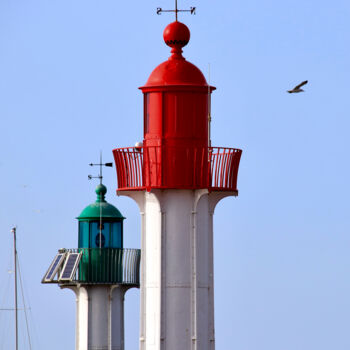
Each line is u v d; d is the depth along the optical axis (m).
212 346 116.81
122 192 117.56
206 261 116.81
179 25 118.12
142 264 117.06
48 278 168.12
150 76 117.75
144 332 116.62
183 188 116.00
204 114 117.25
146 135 117.44
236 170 118.00
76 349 169.38
